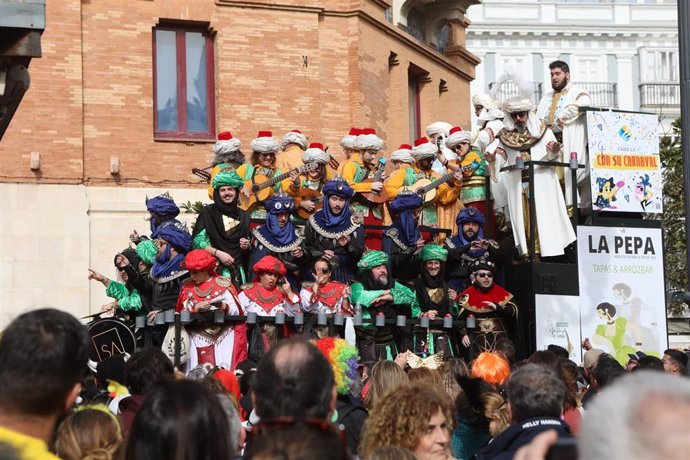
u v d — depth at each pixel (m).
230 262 16.50
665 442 3.82
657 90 77.00
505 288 18.83
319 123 31.09
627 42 77.19
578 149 19.12
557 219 18.34
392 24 34.53
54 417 5.53
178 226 17.27
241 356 15.77
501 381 12.72
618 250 18.48
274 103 30.59
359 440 8.93
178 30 30.20
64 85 28.36
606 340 18.19
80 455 7.04
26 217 27.80
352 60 31.70
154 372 9.57
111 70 29.05
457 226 18.89
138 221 28.81
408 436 7.67
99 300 28.25
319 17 31.38
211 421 5.54
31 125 28.00
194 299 15.70
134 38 29.31
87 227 28.25
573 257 18.27
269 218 17.00
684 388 3.95
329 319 16.44
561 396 8.12
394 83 34.44
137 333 17.39
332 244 17.09
